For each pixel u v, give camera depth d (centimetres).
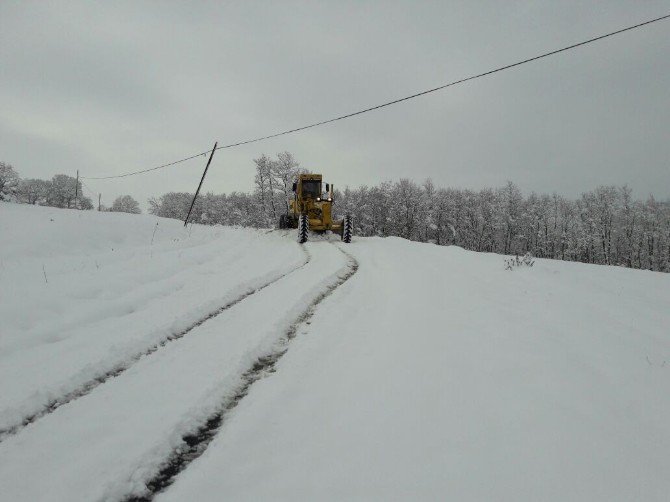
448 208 5953
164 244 1190
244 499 205
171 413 292
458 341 403
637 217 5966
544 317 474
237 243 1372
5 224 1081
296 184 2025
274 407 300
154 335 446
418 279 727
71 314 516
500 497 193
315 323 498
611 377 311
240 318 513
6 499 209
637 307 534
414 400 296
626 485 195
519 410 271
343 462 230
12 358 387
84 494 214
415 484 207
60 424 282
